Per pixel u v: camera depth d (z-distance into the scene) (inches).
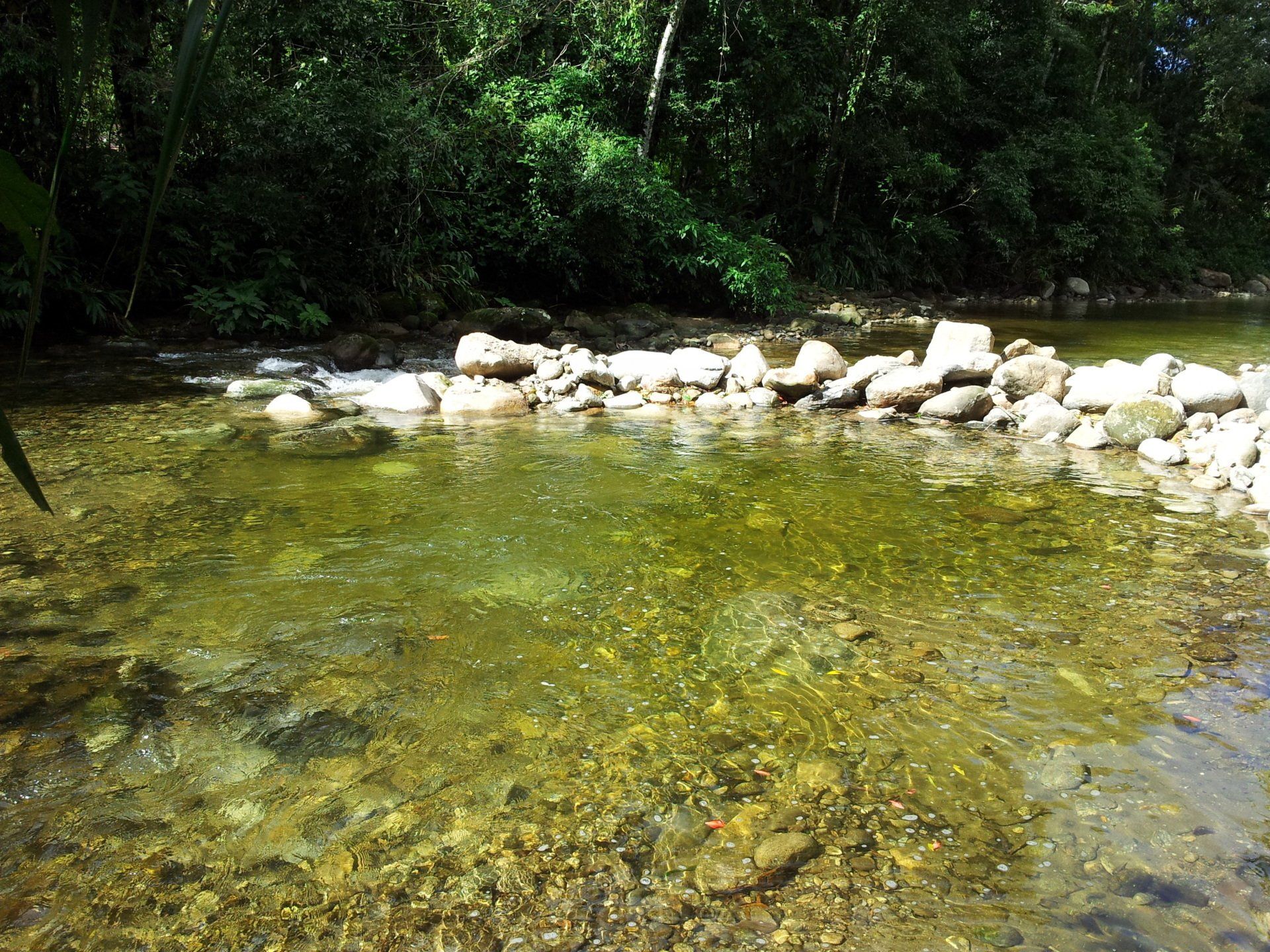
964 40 818.8
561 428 255.0
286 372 323.6
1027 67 839.1
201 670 110.0
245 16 409.4
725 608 131.3
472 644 118.9
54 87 346.6
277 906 72.3
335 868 76.7
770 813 84.6
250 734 96.5
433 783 88.8
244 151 393.4
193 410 260.1
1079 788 88.8
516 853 78.8
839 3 669.3
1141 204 903.7
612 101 561.6
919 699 106.4
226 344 373.7
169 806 84.6
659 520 172.2
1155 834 82.0
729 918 71.4
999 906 72.7
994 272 871.1
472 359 306.8
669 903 73.0
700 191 656.4
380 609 129.0
